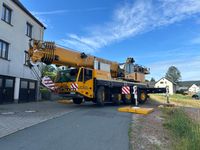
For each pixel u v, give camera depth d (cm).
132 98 1955
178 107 1777
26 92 1994
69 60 1440
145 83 2184
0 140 625
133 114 1250
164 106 1795
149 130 872
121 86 1823
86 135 711
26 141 620
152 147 648
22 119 943
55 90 1505
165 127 978
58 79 1523
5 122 864
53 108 1422
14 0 1784
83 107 1531
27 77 2012
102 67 1662
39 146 579
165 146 681
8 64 1733
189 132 884
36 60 1252
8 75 1730
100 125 878
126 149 589
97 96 1567
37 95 2159
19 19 1894
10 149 550
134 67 2091
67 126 834
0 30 1636
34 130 751
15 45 1833
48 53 1301
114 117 1095
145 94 2141
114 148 592
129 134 755
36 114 1106
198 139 780
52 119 969
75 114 1147
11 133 700
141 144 663
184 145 706
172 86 9031
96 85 1559
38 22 2216
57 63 1394
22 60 1941
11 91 1778
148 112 1327
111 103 1817
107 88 1698
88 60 1584
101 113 1216
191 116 1414
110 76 1738
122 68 1970
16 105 1602
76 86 1432
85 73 1491
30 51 1266
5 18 1716
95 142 638
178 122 1027
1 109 1305
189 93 7869
